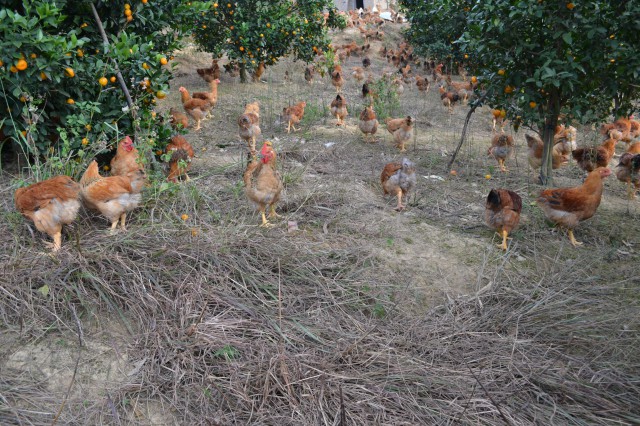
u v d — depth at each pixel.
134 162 5.64
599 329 4.18
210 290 4.14
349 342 3.86
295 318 4.04
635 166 7.09
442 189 7.47
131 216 5.32
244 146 9.30
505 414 3.22
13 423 3.05
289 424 3.12
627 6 6.23
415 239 5.72
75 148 5.91
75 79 5.79
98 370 3.49
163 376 3.45
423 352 3.82
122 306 4.01
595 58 6.61
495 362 3.74
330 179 7.36
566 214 5.59
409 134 9.41
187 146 7.00
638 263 5.42
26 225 4.67
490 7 6.57
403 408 3.27
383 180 6.65
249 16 14.16
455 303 4.55
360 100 14.75
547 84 7.05
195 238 4.77
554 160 8.33
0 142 6.64
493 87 7.61
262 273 4.47
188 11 7.48
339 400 3.27
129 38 6.16
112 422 3.12
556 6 6.49
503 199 5.57
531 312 4.36
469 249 5.56
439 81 18.61
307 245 5.16
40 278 4.07
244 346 3.66
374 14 30.86
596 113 8.84
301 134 10.33
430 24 17.34
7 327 3.73
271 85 15.98
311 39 15.32
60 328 3.76
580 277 5.05
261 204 5.41
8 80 5.32
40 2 5.57
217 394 3.32
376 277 4.86
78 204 4.57
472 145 10.47
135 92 6.73
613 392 3.48
